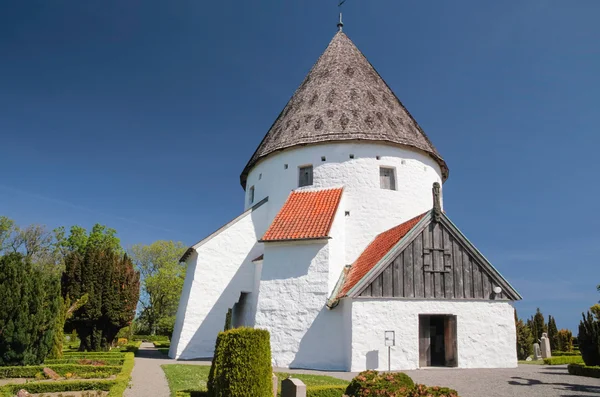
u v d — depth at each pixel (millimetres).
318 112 23453
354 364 15594
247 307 21547
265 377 9633
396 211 21547
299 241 18250
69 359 18406
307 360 16859
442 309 16875
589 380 13602
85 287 22344
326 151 22078
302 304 17578
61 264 48312
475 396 11047
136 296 25625
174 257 56656
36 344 16578
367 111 23219
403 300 16578
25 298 15930
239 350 9633
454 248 17719
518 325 32594
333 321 17031
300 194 21469
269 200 23359
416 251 17250
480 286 17516
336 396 10484
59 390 12664
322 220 19000
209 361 19609
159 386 12711
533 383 12969
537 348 29344
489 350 16891
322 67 26562
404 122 23953
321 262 17844
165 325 54844
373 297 16281
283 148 22922
